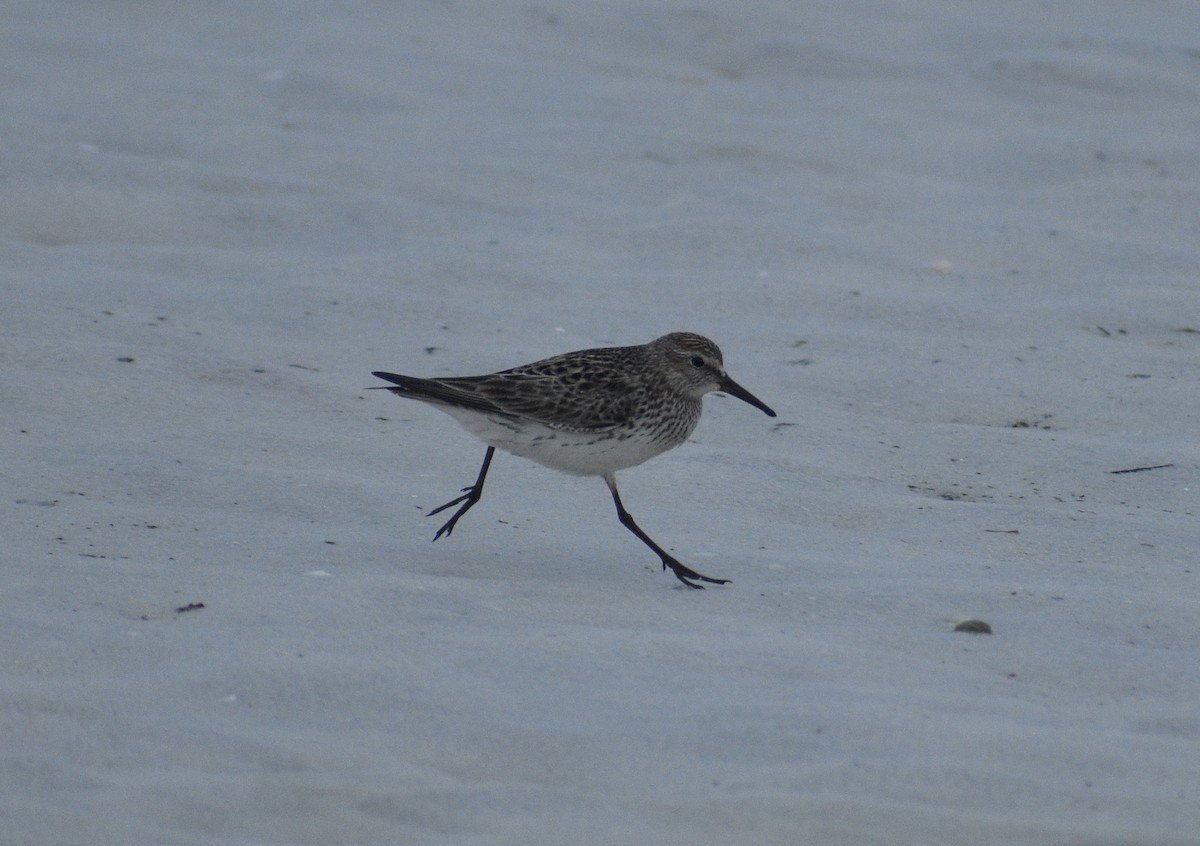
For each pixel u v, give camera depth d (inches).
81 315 563.5
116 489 430.0
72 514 408.8
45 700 302.7
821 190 759.7
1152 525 442.0
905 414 535.8
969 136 848.9
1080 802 274.4
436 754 289.0
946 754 290.4
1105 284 654.5
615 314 605.3
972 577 400.5
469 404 405.1
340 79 881.5
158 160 737.0
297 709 305.0
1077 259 683.4
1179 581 403.5
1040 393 552.1
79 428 472.1
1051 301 635.5
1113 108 911.0
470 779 280.5
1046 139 838.5
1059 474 488.4
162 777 275.1
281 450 473.1
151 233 671.8
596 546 422.6
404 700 309.4
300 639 339.9
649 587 392.5
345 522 424.8
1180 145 835.4
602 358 419.5
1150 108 911.0
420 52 949.8
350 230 689.6
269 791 270.4
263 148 771.4
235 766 281.0
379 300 605.0
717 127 841.5
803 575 402.3
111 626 342.3
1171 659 350.3
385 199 719.7
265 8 1013.8
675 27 1029.2
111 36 936.3
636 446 417.1
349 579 378.9
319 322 583.2
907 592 388.2
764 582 397.7
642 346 427.8
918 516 449.1
